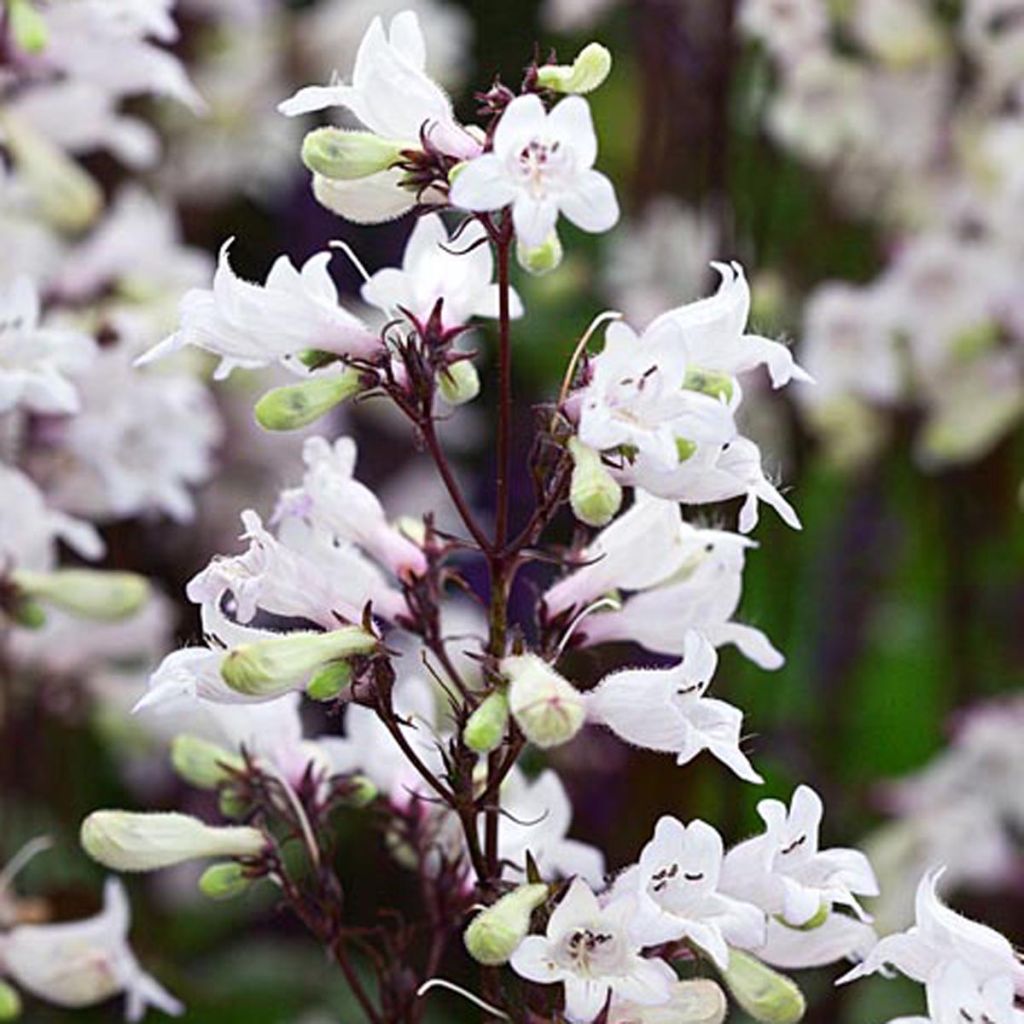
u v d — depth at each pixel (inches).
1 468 33.0
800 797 26.3
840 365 41.2
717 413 25.6
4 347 31.3
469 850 26.7
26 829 37.1
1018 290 40.4
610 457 26.0
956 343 40.7
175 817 28.0
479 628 39.1
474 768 27.3
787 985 26.6
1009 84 42.1
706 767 37.6
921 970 26.2
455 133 26.1
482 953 25.8
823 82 41.2
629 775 36.1
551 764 37.1
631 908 25.8
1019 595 44.6
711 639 27.6
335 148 26.0
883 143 42.6
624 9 46.4
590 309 44.0
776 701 40.9
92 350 31.6
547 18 48.4
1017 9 41.1
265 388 41.6
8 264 35.8
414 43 26.5
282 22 47.0
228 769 28.4
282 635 26.5
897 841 38.4
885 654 46.0
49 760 38.5
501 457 26.3
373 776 28.5
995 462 42.9
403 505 45.9
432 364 26.4
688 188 43.1
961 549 42.6
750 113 41.5
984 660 44.7
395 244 46.4
